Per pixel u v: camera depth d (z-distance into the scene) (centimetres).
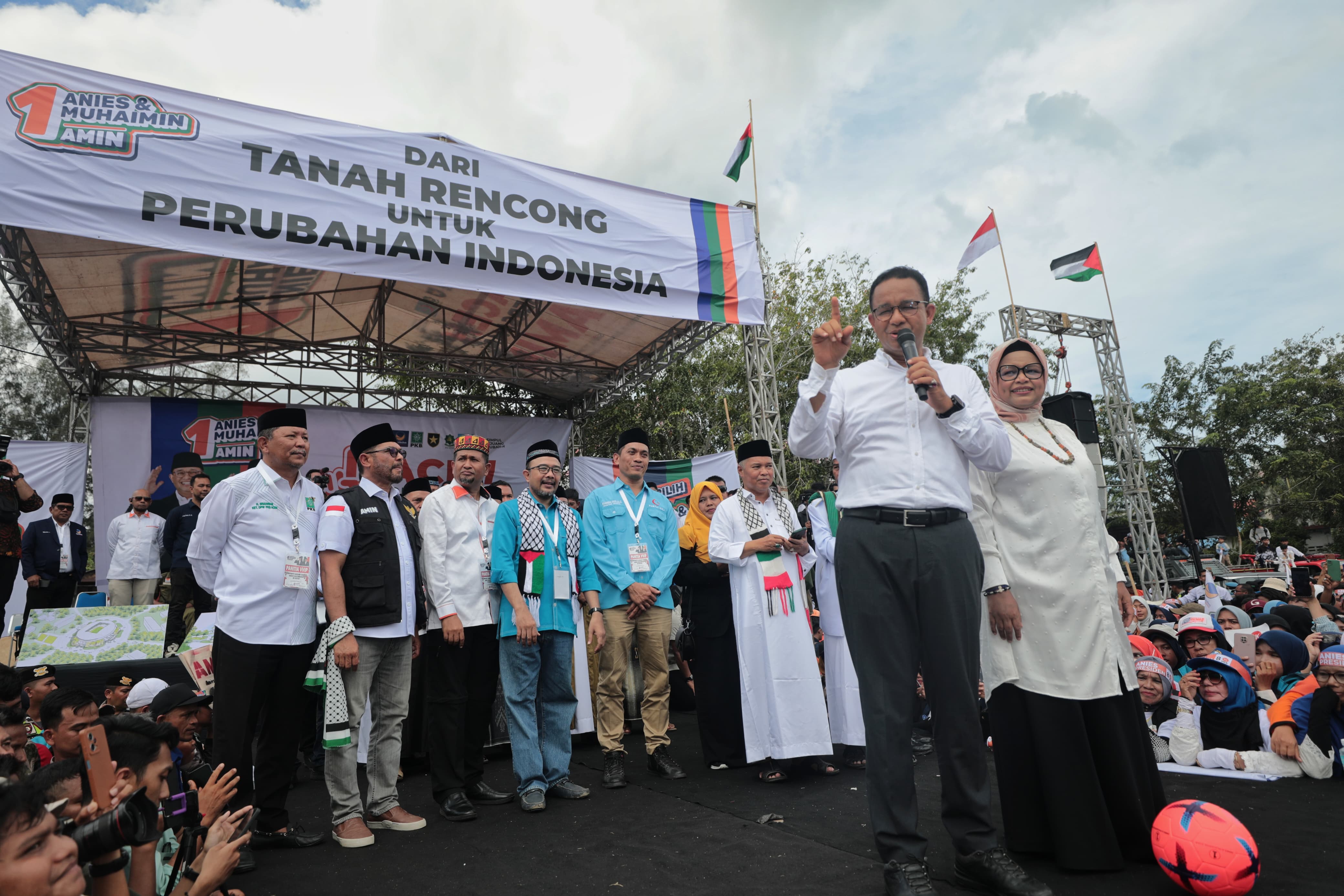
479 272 704
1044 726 268
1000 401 309
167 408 1042
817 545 487
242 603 319
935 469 248
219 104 629
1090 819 257
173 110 611
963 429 240
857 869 265
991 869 232
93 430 1002
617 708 428
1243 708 419
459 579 387
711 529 458
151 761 240
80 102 582
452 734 374
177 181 601
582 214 764
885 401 258
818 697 421
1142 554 1416
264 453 346
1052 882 249
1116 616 279
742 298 834
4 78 564
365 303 1116
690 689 696
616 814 358
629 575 436
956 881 249
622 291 770
